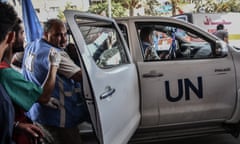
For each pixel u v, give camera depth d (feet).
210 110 11.43
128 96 9.11
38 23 13.75
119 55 9.26
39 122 7.13
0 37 3.98
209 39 11.51
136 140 11.06
